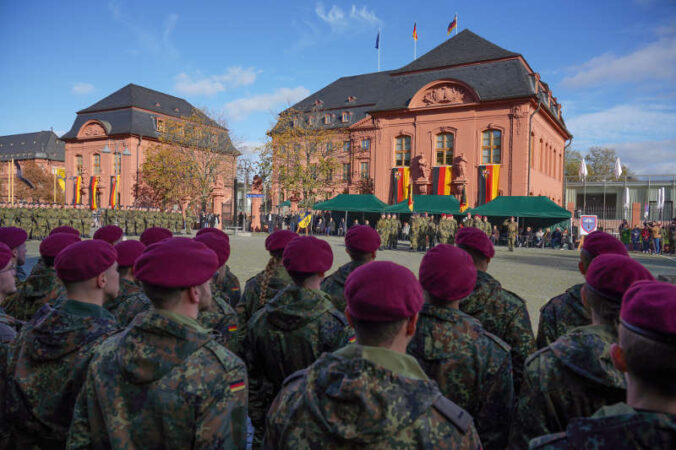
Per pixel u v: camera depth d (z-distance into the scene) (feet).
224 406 5.62
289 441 4.79
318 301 8.64
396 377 4.61
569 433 4.14
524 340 9.62
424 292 7.97
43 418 7.00
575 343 6.19
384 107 129.80
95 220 113.19
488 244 10.43
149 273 5.75
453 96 119.75
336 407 4.51
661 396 3.86
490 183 114.11
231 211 142.41
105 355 5.95
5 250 10.18
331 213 133.80
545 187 129.70
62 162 286.66
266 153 136.15
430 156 123.24
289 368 8.57
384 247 87.92
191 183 156.76
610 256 6.61
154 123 183.62
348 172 144.56
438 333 7.54
